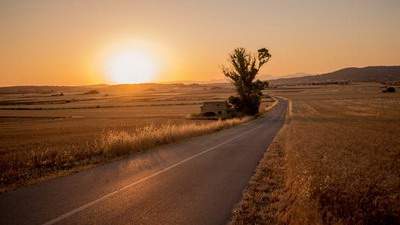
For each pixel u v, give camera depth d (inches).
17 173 490.9
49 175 478.6
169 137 934.4
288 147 804.0
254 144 916.6
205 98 6609.3
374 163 602.2
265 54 2556.6
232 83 2640.3
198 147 827.4
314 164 546.6
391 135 1100.5
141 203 347.6
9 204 331.9
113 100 7426.2
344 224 278.8
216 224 292.8
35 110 4830.2
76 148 761.0
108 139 757.9
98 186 414.6
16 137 1664.6
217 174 503.2
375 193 393.1
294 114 2704.2
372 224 296.5
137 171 515.2
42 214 303.1
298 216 287.4
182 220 300.7
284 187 431.5
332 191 361.7
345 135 1104.2
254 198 374.9
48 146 1117.1
